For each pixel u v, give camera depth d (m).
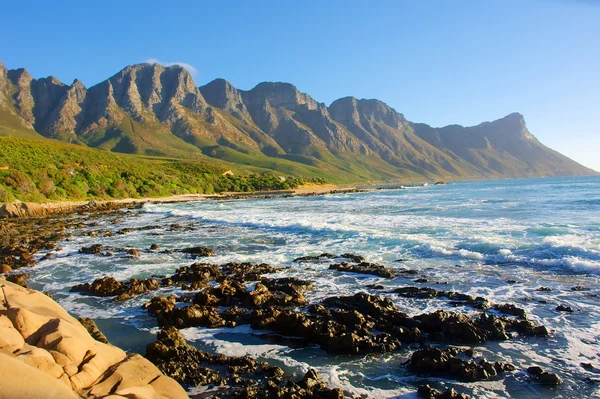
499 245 20.77
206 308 13.10
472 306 12.99
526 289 14.66
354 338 10.41
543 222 28.80
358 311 12.59
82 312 13.89
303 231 30.25
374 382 8.78
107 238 31.11
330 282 16.59
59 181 71.50
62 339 6.38
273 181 143.50
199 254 23.25
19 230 36.81
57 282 18.11
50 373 5.62
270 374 9.16
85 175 81.75
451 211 41.84
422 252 21.19
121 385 6.08
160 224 39.75
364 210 47.59
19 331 6.47
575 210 37.19
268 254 22.69
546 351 9.91
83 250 25.03
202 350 10.66
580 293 13.95
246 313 13.08
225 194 111.69
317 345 10.80
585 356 9.57
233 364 9.59
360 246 23.58
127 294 15.49
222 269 19.38
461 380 8.74
